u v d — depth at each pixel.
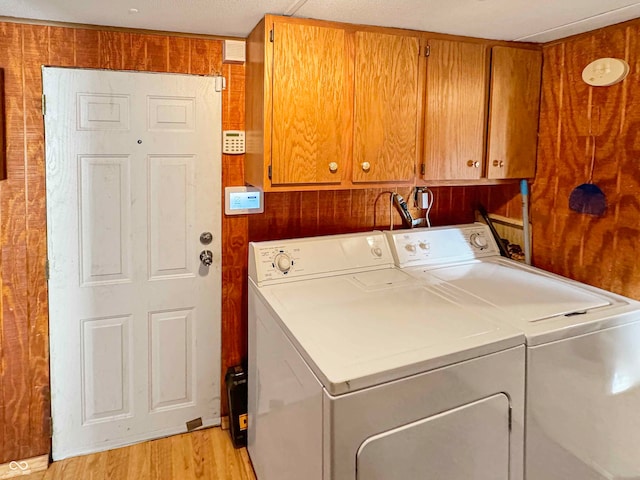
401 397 1.34
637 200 1.87
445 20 1.89
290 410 1.60
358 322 1.61
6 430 2.11
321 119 1.93
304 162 1.93
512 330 1.54
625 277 1.94
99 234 2.15
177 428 2.42
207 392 2.45
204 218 2.30
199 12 1.80
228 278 2.39
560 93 2.18
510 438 1.54
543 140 2.29
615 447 1.78
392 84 2.02
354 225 2.53
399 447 1.35
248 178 2.23
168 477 2.12
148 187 2.19
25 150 1.99
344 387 1.26
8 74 1.92
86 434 2.25
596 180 2.03
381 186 2.08
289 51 1.85
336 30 1.90
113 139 2.10
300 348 1.46
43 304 2.11
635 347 1.75
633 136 1.87
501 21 1.89
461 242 2.41
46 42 1.95
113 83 2.06
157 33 2.08
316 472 1.38
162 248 2.26
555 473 1.65
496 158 2.24
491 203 2.68
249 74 2.12
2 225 2.00
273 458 1.85
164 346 2.34
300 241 2.15
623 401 1.76
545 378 1.57
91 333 2.20
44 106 1.99
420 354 1.38
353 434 1.28
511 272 2.19
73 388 2.21
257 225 2.38
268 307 1.82
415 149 2.11
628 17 1.82
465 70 2.14
